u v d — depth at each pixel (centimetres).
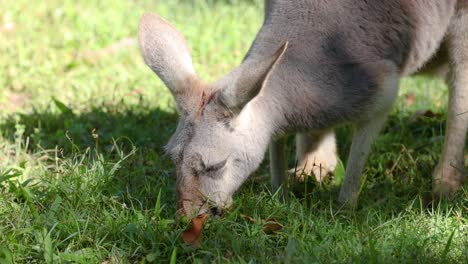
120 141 1582
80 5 2584
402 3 1313
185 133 1193
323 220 1214
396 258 1098
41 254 1111
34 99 1852
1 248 1096
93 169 1343
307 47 1278
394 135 1650
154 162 1471
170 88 1207
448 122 1401
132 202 1287
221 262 1096
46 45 2214
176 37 1227
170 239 1139
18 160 1480
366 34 1300
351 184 1335
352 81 1281
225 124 1187
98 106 1783
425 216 1251
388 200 1320
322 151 1509
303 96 1265
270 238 1183
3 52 2139
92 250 1130
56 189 1285
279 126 1272
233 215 1184
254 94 1138
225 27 2327
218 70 2020
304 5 1307
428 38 1373
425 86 1906
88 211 1223
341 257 1099
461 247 1130
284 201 1292
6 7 2522
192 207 1183
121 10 2517
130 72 2033
